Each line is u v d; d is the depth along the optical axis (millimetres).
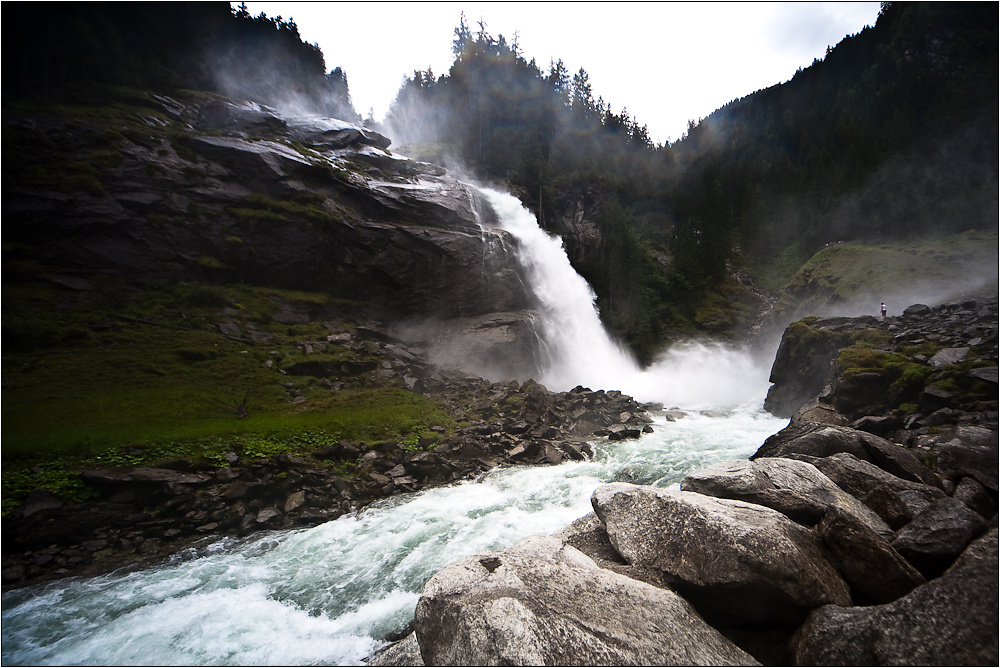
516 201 46719
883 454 7055
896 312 34688
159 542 10555
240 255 29844
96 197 27016
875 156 58062
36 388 17906
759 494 5250
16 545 9797
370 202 36062
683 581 4270
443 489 13273
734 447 15914
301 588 8516
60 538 10203
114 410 16766
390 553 9664
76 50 36188
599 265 52031
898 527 4930
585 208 64750
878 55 83562
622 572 4605
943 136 55406
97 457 12688
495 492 12773
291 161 34188
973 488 5305
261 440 14703
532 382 23984
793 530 4398
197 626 7453
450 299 34781
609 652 3248
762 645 3955
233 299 28203
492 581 4121
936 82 66250
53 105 31328
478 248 36219
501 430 18141
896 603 3418
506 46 81250
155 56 43750
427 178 42844
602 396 24250
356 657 6602
